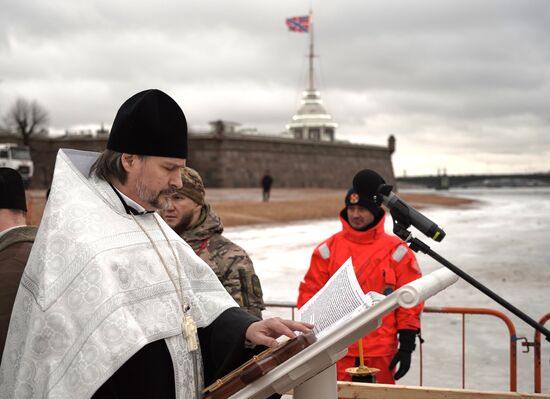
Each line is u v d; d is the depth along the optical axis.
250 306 3.32
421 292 1.72
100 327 1.95
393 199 3.50
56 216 2.10
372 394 3.35
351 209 4.56
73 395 1.90
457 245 22.09
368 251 4.51
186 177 3.34
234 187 70.12
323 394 2.22
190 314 2.20
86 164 2.32
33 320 1.98
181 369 2.11
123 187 2.24
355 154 94.12
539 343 4.90
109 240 2.09
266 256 18.28
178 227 3.39
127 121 2.18
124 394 2.05
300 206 42.38
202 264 2.36
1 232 2.76
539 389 4.88
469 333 8.41
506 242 23.33
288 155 79.69
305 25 119.06
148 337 2.04
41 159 69.62
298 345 1.93
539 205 68.12
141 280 2.09
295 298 11.29
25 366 1.96
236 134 71.62
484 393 3.26
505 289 12.20
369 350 4.35
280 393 2.00
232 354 2.17
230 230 28.47
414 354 7.39
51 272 2.02
